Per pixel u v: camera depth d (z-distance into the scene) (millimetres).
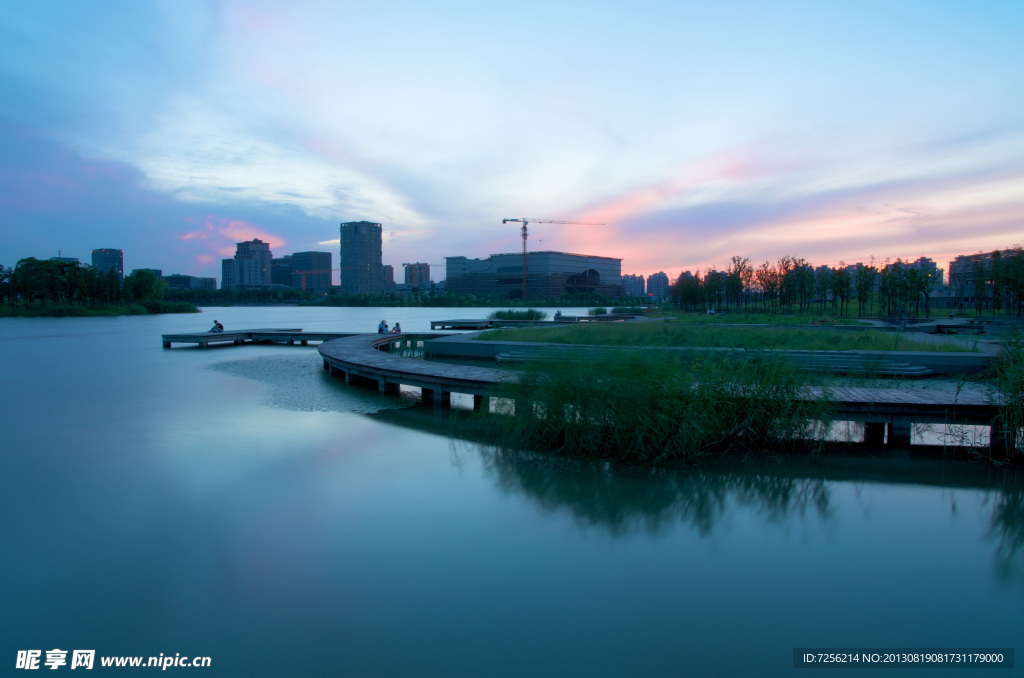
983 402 8508
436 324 37938
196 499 6570
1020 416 7934
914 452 8453
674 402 8133
